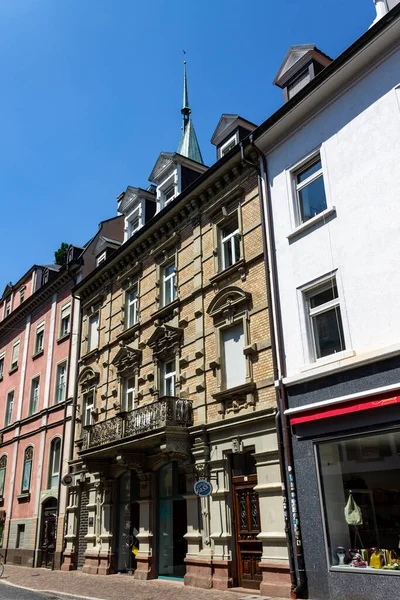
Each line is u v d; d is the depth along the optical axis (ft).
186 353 53.11
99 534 60.75
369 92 39.19
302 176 44.73
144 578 50.34
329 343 38.60
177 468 51.83
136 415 52.37
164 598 38.52
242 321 46.73
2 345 108.27
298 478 37.22
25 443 86.53
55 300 89.10
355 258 37.37
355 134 39.55
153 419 49.42
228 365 47.85
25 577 59.72
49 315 89.97
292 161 44.88
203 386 49.26
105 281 74.28
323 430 36.14
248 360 44.57
